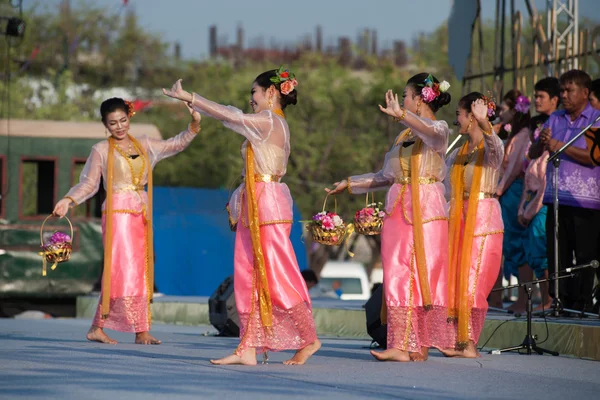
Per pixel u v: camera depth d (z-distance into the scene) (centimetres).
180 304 2897
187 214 4659
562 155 1991
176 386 1204
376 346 1859
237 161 7056
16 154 3788
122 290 1920
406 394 1168
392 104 1491
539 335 1805
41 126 3844
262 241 1477
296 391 1178
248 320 1477
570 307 2017
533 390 1230
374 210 1623
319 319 2397
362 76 7662
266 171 1493
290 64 7662
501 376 1370
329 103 6925
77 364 1437
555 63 2780
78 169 4353
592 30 2692
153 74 7794
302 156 6844
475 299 1639
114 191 1939
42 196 3922
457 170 1675
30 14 7462
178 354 1633
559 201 1978
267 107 1519
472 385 1264
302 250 4525
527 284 1781
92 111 7369
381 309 1617
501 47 3073
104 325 1931
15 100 6681
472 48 3253
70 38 7688
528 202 2120
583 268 1922
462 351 1638
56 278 3800
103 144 1950
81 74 7738
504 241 2231
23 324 2595
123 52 7800
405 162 1565
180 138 1988
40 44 7556
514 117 2178
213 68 7519
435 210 1557
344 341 2130
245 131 1479
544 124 2041
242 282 1488
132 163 1944
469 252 1636
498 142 1630
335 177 6912
